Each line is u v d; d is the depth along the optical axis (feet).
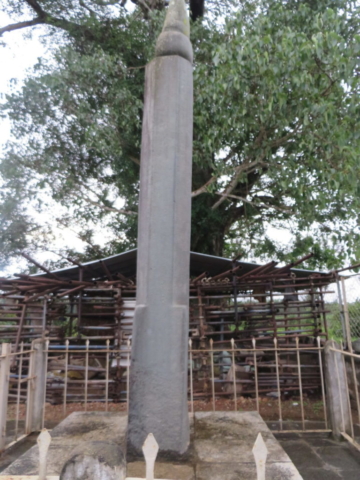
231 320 25.52
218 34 30.73
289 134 24.07
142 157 10.59
